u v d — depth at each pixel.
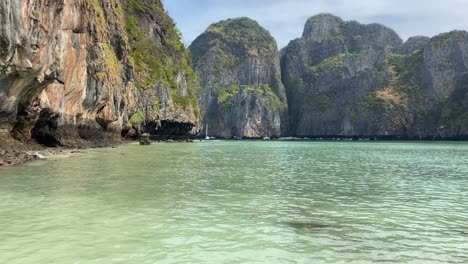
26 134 34.06
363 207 15.32
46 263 8.65
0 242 9.88
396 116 169.50
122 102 63.50
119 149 46.78
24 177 20.06
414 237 11.34
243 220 12.74
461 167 34.28
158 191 17.47
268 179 23.03
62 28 33.25
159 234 10.93
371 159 43.53
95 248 9.66
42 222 11.72
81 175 21.77
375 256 9.73
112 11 63.66
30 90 30.03
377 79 187.38
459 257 9.77
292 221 12.81
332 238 11.09
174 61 98.62
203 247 10.01
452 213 14.51
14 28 22.53
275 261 9.23
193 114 98.19
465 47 176.38
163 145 66.19
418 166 34.97
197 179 22.08
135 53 79.88
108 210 13.48
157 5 101.12
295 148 74.25
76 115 44.34
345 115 184.38
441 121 157.88
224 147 72.69
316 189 19.56
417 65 182.50
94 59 48.69
